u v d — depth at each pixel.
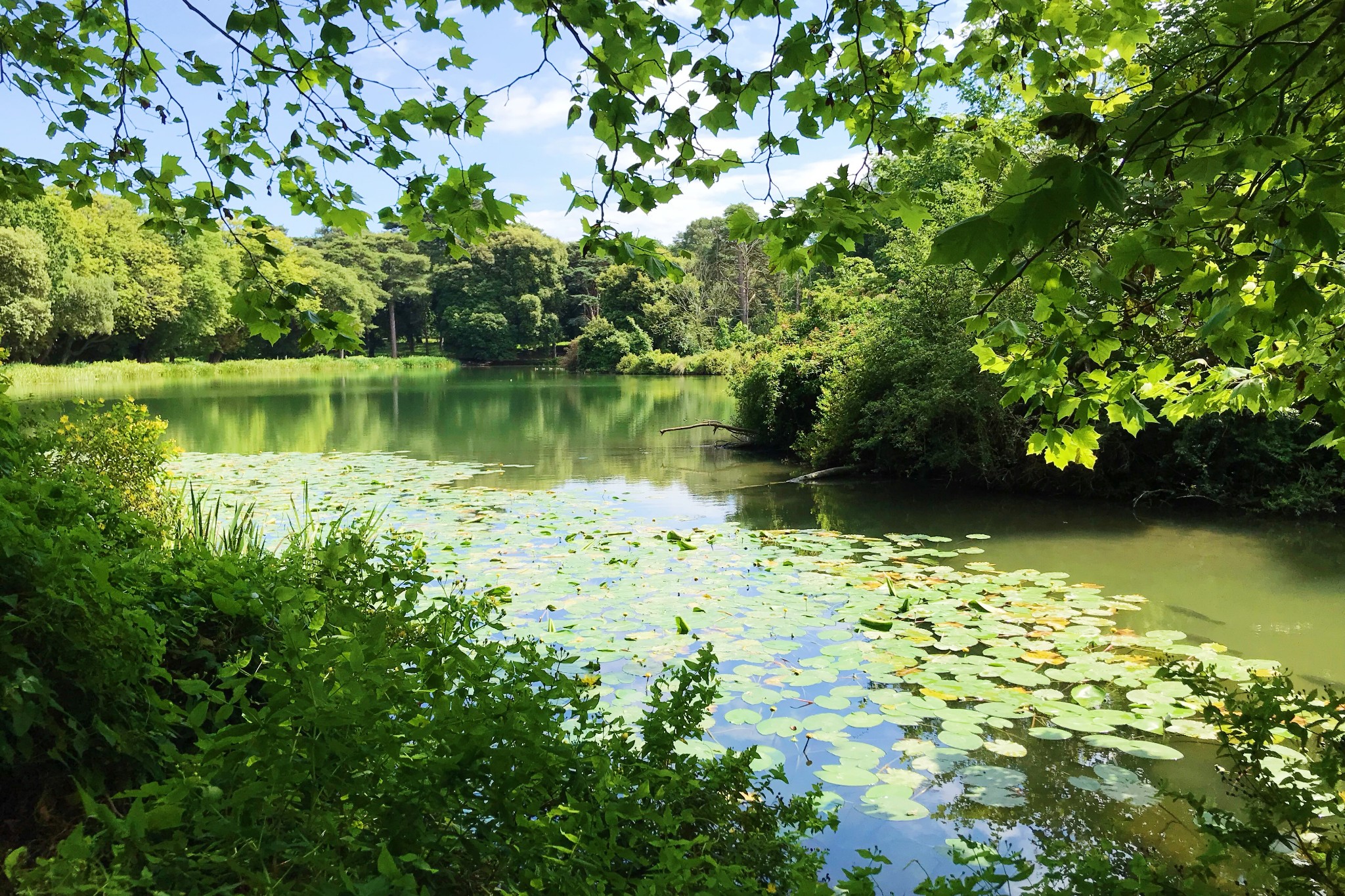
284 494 8.83
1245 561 6.59
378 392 28.78
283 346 55.88
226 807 1.54
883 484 10.62
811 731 3.39
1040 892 1.79
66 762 2.01
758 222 2.36
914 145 2.57
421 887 1.56
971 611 5.02
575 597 5.23
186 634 2.87
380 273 62.41
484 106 2.50
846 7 2.35
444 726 1.80
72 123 2.82
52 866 1.23
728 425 15.84
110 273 39.44
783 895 1.87
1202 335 2.18
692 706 2.33
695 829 2.05
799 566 6.13
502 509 8.36
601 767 2.01
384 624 2.00
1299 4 1.62
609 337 49.34
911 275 11.63
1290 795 1.94
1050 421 2.86
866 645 4.38
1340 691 3.82
